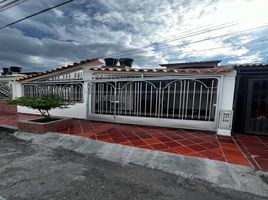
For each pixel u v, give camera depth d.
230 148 4.87
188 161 4.05
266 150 4.73
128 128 7.13
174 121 7.02
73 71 9.16
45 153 4.70
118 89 8.11
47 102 6.41
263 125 6.17
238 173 3.50
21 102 6.45
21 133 6.52
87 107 8.83
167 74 7.21
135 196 2.80
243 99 6.46
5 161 4.15
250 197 2.80
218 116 6.29
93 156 4.51
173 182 3.25
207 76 6.35
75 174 3.51
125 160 4.23
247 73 6.11
